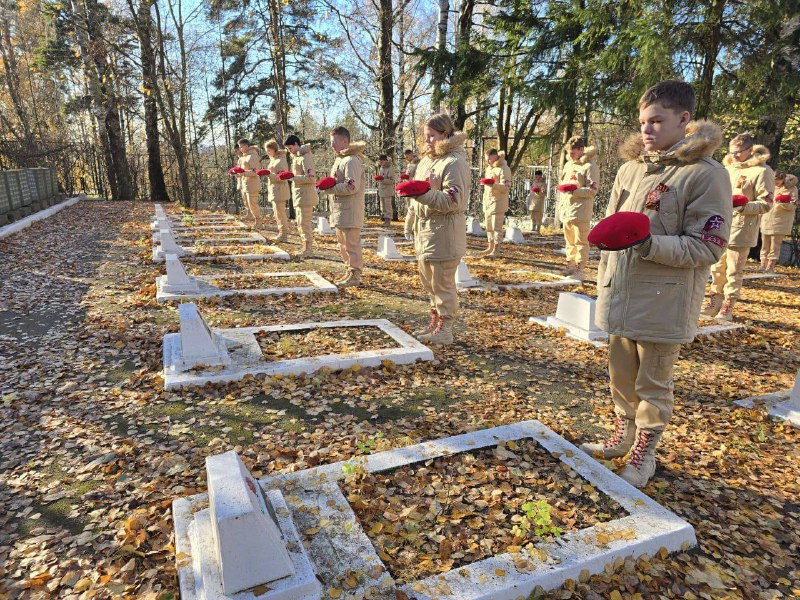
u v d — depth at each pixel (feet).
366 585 7.13
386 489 9.39
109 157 79.00
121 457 10.77
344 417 12.57
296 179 32.30
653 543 8.11
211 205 78.28
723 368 16.80
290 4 67.67
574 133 73.97
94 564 7.93
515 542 8.09
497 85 55.42
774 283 32.12
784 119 41.86
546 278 29.43
